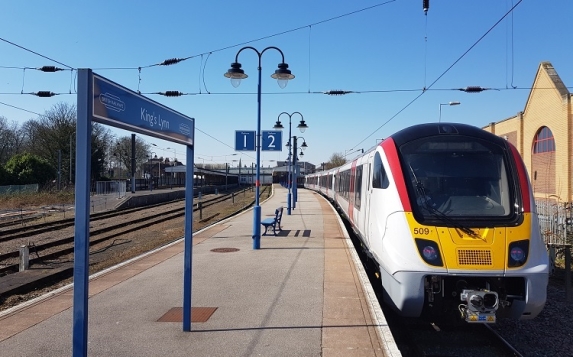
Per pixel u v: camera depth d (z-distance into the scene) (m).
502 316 6.68
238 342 5.62
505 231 6.51
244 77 13.12
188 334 5.91
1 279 10.65
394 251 6.73
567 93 24.75
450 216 6.75
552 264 12.10
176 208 39.22
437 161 7.40
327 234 15.95
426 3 10.80
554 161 26.03
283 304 7.23
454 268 6.32
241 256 11.65
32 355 5.21
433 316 7.77
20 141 79.12
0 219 28.89
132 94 4.53
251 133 13.63
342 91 17.64
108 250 16.64
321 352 5.30
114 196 43.34
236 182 113.94
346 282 8.70
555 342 7.57
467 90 16.31
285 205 33.00
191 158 6.12
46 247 17.08
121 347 5.46
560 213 15.27
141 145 91.75
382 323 6.30
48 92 16.83
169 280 8.99
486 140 7.61
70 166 62.69
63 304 7.36
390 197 7.22
